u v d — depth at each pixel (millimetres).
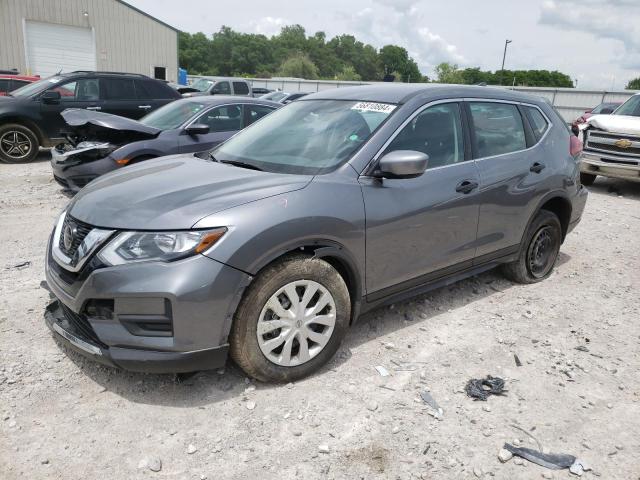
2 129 10523
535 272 5035
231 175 3398
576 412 3084
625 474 2615
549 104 5109
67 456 2578
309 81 47156
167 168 3723
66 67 27844
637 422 3016
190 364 2857
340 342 3396
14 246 5504
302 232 3043
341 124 3803
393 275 3660
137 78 11727
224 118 8047
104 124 6738
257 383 3217
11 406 2912
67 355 3434
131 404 2984
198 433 2773
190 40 137000
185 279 2738
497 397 3197
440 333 3973
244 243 2848
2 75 17703
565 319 4316
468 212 4035
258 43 139500
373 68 152375
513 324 4176
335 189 3275
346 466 2590
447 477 2549
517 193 4426
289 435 2785
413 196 3639
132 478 2467
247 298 2939
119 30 29000
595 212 8359
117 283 2764
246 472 2527
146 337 2812
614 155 9680
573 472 2600
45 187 8445
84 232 3010
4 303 4125
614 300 4754
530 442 2811
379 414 2984
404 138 3684
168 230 2805
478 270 4395
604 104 15406
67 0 27078
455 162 4000
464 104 4184
